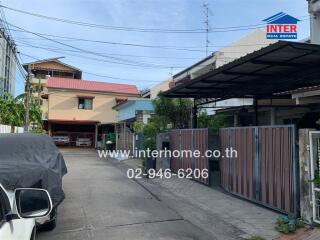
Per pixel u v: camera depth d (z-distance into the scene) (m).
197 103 18.34
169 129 17.72
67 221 7.92
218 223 7.79
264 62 9.42
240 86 13.28
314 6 11.54
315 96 12.27
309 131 7.12
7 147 7.10
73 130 42.69
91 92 42.38
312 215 7.02
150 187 12.48
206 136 12.59
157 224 7.73
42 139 7.92
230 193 10.91
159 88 37.34
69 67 49.34
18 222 3.42
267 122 18.34
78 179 14.44
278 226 7.28
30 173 5.99
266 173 8.83
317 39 11.51
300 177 7.40
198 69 25.69
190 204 9.69
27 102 23.67
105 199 10.34
